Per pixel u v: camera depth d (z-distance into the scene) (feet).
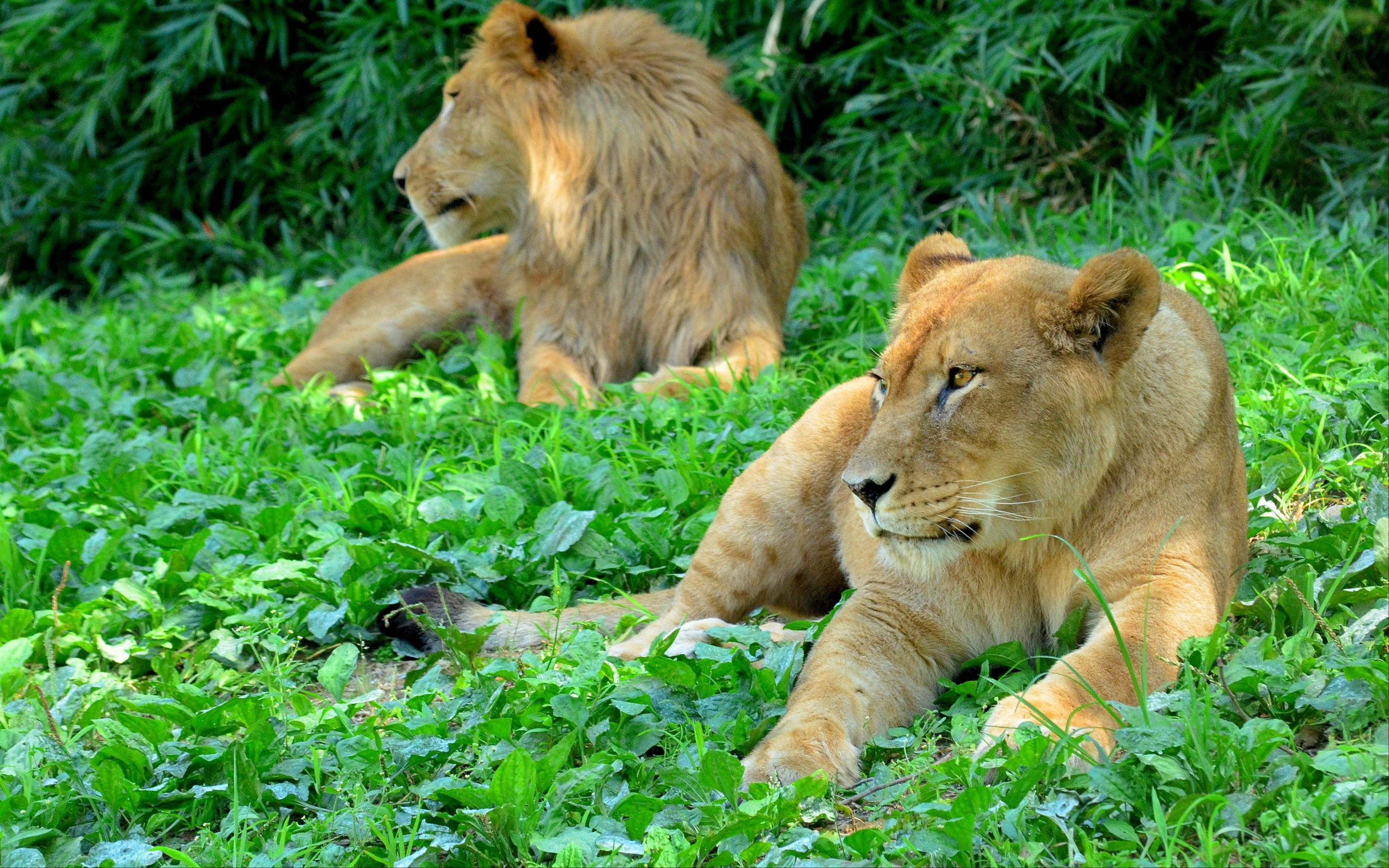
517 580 24.23
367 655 23.08
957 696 19.13
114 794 16.93
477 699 18.90
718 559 23.20
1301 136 48.57
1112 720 16.61
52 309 54.39
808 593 23.94
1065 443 18.19
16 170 66.80
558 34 35.63
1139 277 17.66
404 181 37.96
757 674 18.79
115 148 68.44
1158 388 18.81
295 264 60.75
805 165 59.62
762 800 15.62
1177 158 48.70
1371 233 41.19
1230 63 50.47
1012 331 18.08
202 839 16.34
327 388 37.11
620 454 29.04
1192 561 18.35
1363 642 17.52
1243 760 14.88
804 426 23.35
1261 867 13.99
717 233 35.17
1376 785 14.29
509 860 15.47
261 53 65.57
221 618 23.47
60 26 64.44
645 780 16.81
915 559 18.58
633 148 35.27
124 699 19.85
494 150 36.63
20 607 24.12
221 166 66.95
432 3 60.49
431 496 27.91
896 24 56.75
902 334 19.06
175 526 27.17
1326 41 45.21
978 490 18.20
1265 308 32.99
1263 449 25.22
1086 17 49.16
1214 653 16.74
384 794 16.99
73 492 28.89
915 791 15.79
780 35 57.57
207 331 45.96
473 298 39.91
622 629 22.31
